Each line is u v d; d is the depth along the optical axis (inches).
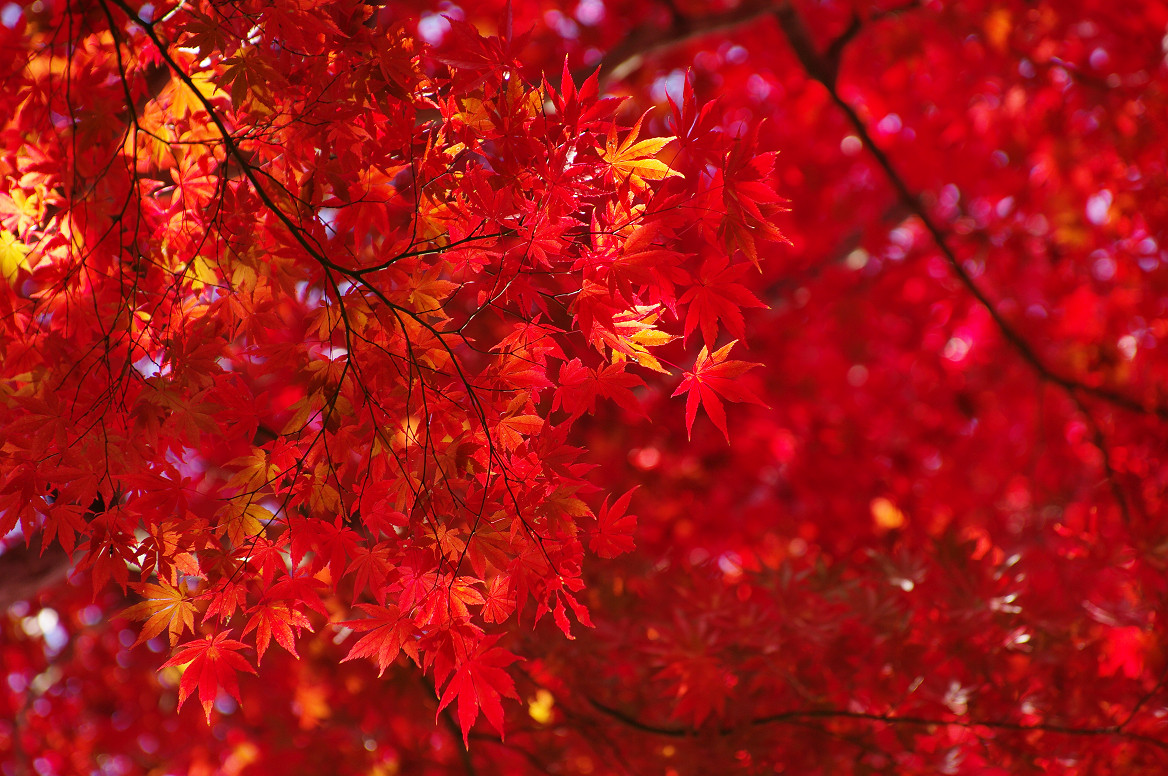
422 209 93.4
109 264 99.0
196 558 88.0
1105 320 354.0
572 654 176.2
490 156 85.6
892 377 437.1
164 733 323.0
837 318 395.5
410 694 196.7
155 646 308.0
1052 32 304.2
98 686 318.7
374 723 222.2
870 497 392.8
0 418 96.5
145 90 102.0
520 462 87.1
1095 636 172.9
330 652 206.4
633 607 181.9
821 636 163.0
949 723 158.2
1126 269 315.0
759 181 77.0
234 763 324.8
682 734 173.9
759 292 378.0
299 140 95.1
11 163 98.4
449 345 89.4
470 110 87.2
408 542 87.4
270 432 117.7
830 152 414.9
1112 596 181.6
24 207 97.6
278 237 89.9
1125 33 303.6
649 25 242.8
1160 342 312.0
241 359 100.0
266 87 89.3
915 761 163.9
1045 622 165.8
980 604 163.8
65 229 98.3
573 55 339.6
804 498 394.0
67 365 94.5
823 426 404.8
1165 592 167.3
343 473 89.1
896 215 375.9
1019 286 393.4
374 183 93.7
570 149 81.4
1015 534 305.7
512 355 87.7
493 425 87.4
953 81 363.6
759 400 83.3
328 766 219.5
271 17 87.6
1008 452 419.8
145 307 99.6
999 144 373.1
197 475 177.3
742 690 173.2
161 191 109.1
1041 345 401.1
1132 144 274.7
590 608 179.2
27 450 87.0
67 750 317.7
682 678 159.9
